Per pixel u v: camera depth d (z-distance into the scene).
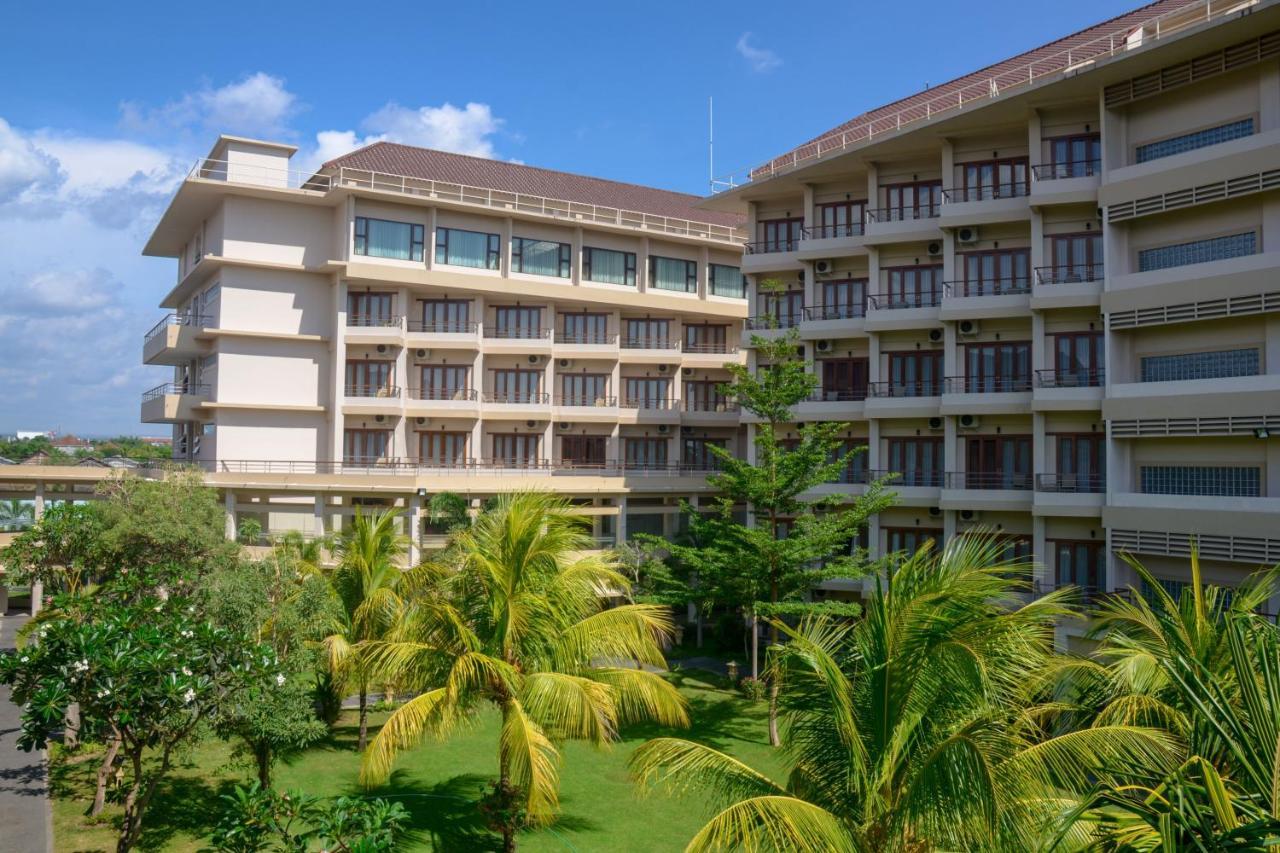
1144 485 26.86
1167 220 26.42
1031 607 10.73
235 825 11.77
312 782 20.33
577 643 16.77
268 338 40.34
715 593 26.75
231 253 39.91
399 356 41.44
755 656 28.67
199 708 14.30
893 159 34.62
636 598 26.67
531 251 44.38
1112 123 27.50
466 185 42.47
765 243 39.88
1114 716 12.75
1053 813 10.05
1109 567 26.56
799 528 26.47
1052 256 29.72
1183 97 26.20
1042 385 29.42
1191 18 27.14
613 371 46.44
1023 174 31.47
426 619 17.06
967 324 31.73
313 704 23.61
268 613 17.80
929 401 33.06
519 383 44.62
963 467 32.16
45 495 38.47
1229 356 25.14
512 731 15.27
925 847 10.32
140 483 24.34
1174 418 25.41
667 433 47.59
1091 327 29.03
